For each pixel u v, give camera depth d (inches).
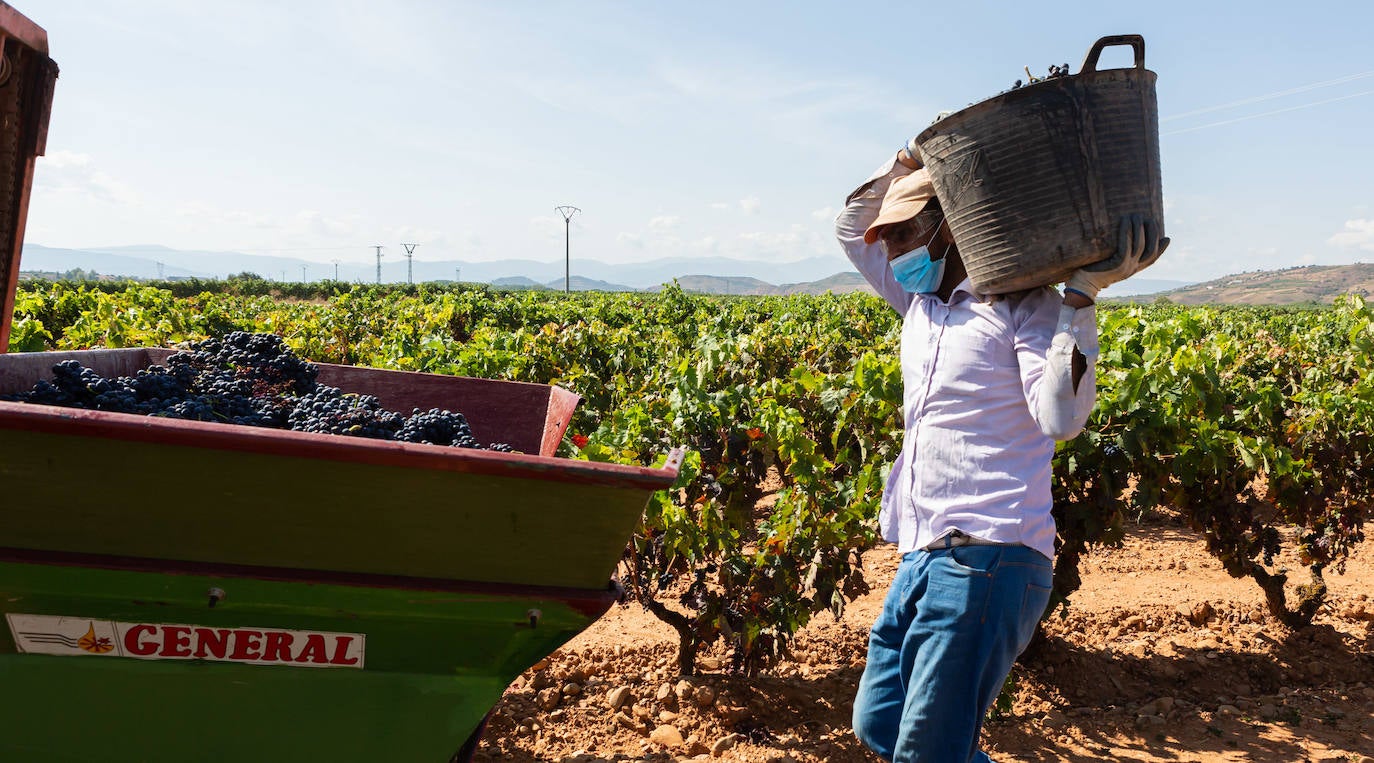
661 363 367.6
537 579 97.8
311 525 91.5
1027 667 205.8
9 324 117.8
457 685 102.0
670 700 185.8
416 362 377.1
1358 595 255.4
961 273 114.5
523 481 90.1
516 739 171.6
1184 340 322.3
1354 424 253.1
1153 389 219.9
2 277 114.8
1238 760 169.5
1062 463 198.8
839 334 485.4
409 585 95.0
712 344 365.7
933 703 103.7
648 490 91.7
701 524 191.5
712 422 222.7
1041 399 98.7
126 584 92.0
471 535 93.7
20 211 113.6
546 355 428.5
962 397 105.4
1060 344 97.4
